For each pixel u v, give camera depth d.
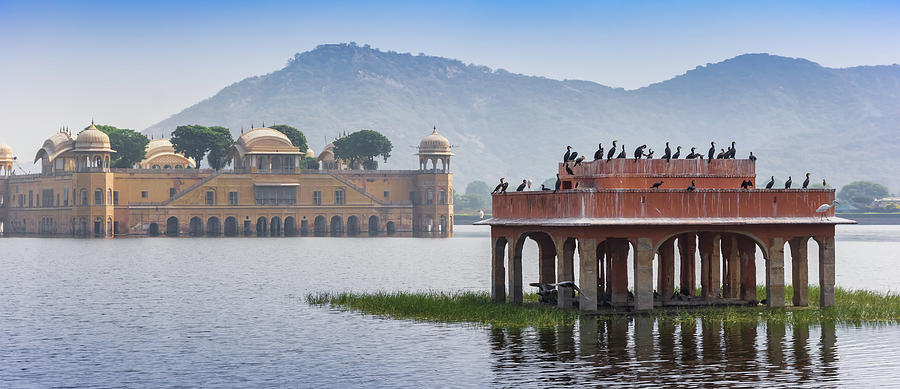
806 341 43.81
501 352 42.38
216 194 190.25
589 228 49.03
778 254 51.62
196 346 46.41
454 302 56.75
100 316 57.97
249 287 77.94
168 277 88.88
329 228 196.12
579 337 44.88
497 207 57.16
